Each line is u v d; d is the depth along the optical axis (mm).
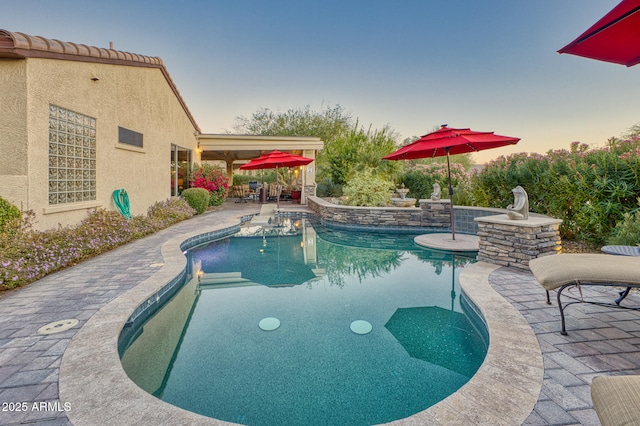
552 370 2219
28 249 4523
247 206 15711
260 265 6051
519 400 1904
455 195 10500
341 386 2385
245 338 3158
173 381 2461
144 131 9336
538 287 3973
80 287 4047
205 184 14047
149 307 3803
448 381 2443
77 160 6379
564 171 6441
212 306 4035
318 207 12469
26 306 3439
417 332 3268
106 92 7348
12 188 4992
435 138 6594
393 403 2205
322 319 3594
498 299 3520
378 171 14992
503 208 8312
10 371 2236
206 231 8359
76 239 5430
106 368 2277
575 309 3281
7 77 5016
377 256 6707
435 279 5074
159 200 10453
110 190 7527
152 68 9828
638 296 3588
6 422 1750
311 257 6668
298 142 16062
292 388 2369
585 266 2713
